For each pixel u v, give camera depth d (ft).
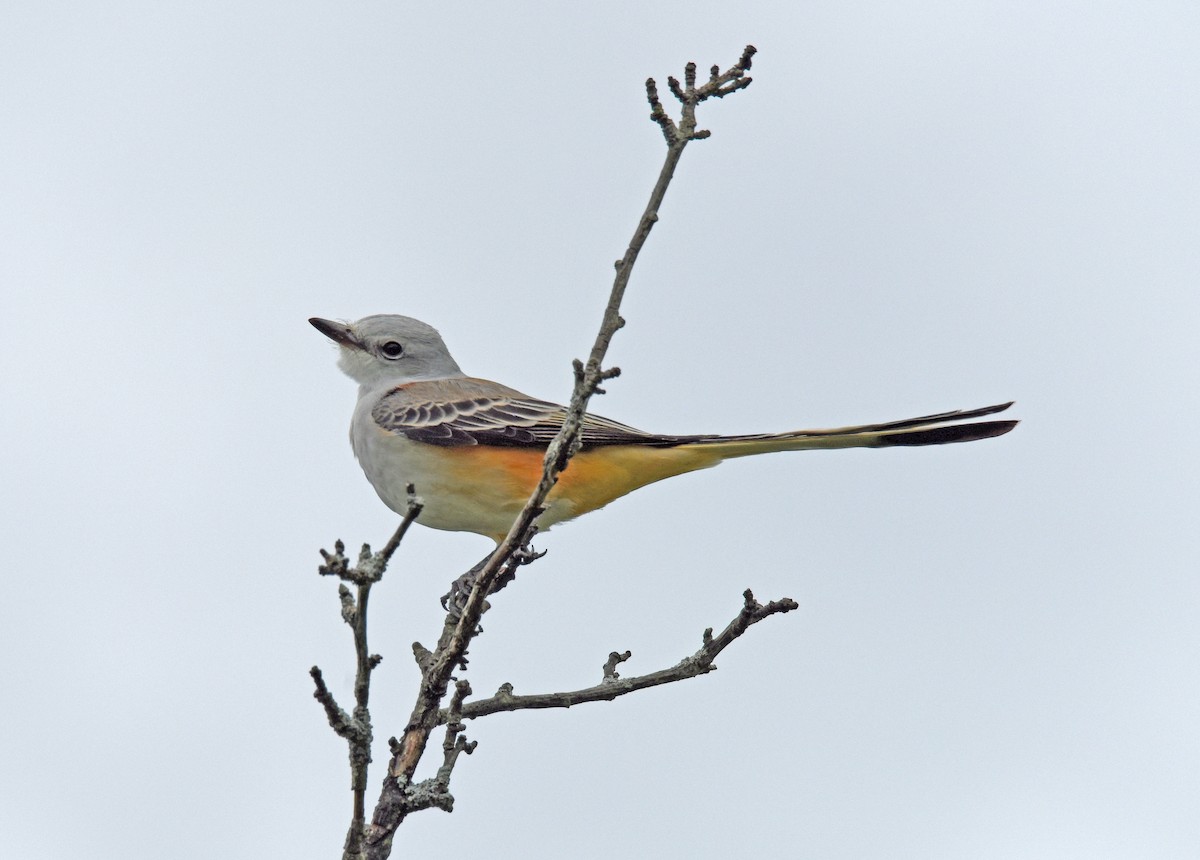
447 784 29.35
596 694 32.68
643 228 27.35
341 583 23.71
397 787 29.09
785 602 32.30
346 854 24.66
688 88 28.58
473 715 32.40
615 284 27.14
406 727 29.94
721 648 32.60
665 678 32.76
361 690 24.11
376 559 23.08
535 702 32.63
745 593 32.30
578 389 26.81
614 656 34.09
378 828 28.68
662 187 27.63
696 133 28.09
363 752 24.21
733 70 28.84
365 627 23.49
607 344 26.96
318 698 23.82
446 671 29.71
